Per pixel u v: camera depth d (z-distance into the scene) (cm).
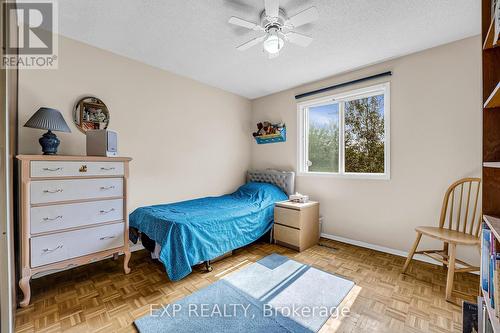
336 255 276
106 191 211
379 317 165
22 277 171
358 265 248
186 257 205
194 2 184
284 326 155
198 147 356
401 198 273
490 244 114
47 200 180
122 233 222
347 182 319
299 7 188
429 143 254
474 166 229
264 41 216
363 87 303
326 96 340
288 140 388
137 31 226
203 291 197
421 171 259
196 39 239
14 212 183
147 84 297
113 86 268
